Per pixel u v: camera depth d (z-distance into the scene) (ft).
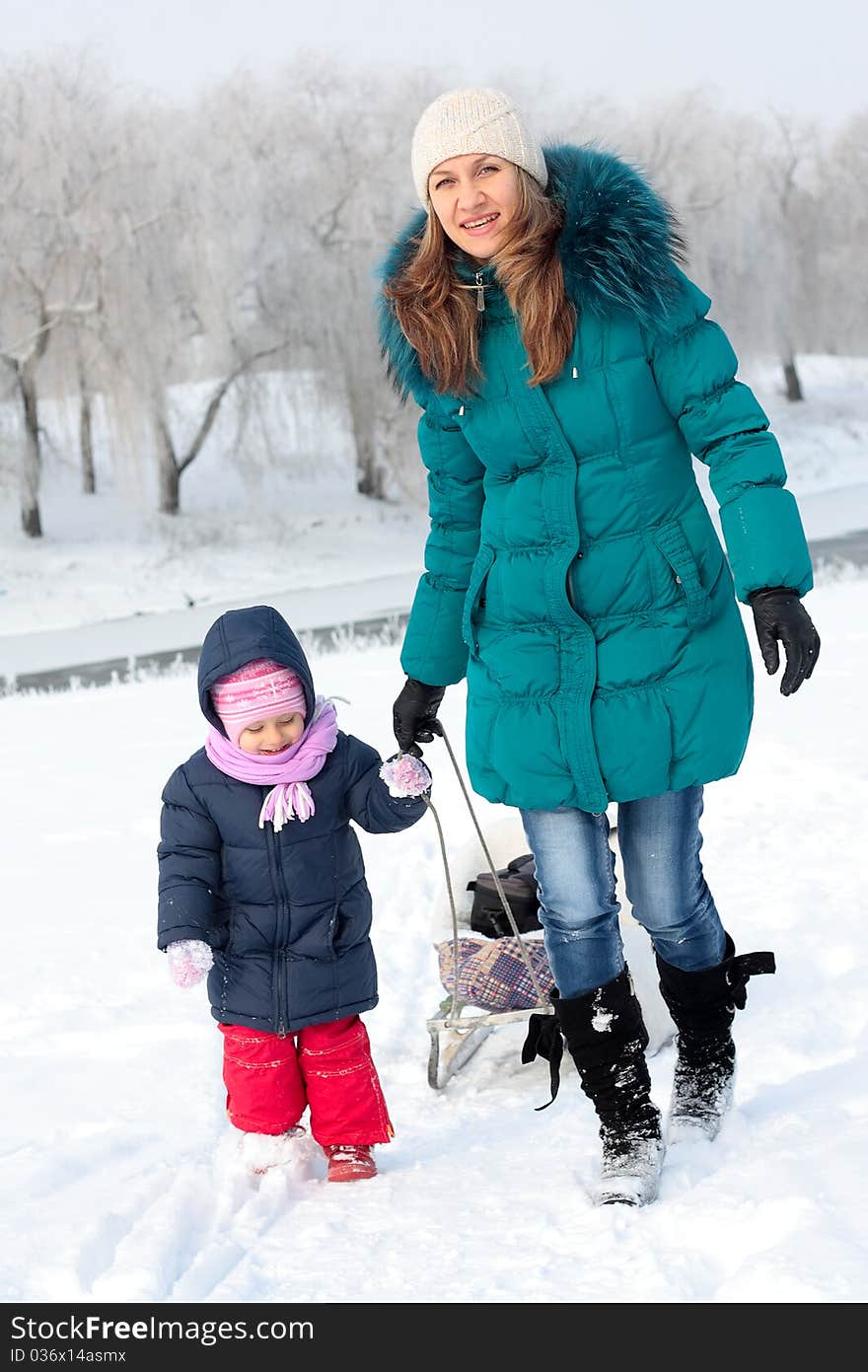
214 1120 11.53
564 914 9.50
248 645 10.34
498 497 9.59
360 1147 10.45
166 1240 8.84
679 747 9.21
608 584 9.21
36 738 36.04
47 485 129.08
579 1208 8.84
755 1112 10.23
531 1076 12.57
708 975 9.93
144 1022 14.29
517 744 9.36
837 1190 8.13
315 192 117.80
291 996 10.45
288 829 10.49
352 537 119.55
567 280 8.91
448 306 9.21
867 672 30.86
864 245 159.94
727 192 135.33
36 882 20.92
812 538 98.37
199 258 111.24
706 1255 7.86
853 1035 11.94
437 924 14.60
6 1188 10.14
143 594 103.45
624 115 139.03
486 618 9.70
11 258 109.70
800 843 18.44
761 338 136.05
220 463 135.23
